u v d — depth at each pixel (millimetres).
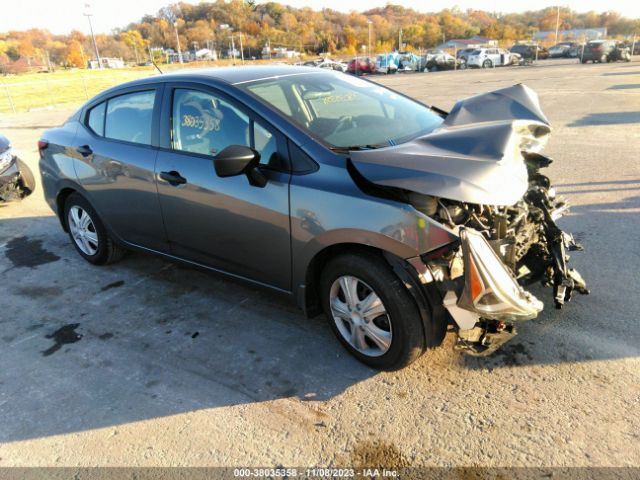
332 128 3223
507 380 2865
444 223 2693
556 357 3010
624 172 6504
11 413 2924
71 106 23719
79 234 4824
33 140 12945
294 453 2508
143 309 3984
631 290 3654
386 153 2812
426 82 25578
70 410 2914
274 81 3578
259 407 2832
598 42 34594
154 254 4148
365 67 42750
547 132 3367
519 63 40125
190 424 2744
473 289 2510
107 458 2564
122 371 3234
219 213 3385
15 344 3625
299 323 3623
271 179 3080
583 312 3424
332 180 2859
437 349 3164
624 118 10398
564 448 2393
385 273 2760
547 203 3354
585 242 4508
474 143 2826
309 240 2961
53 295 4320
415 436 2541
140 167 3846
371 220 2695
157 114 3803
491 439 2480
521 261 3279
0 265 5039
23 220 6422
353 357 3176
